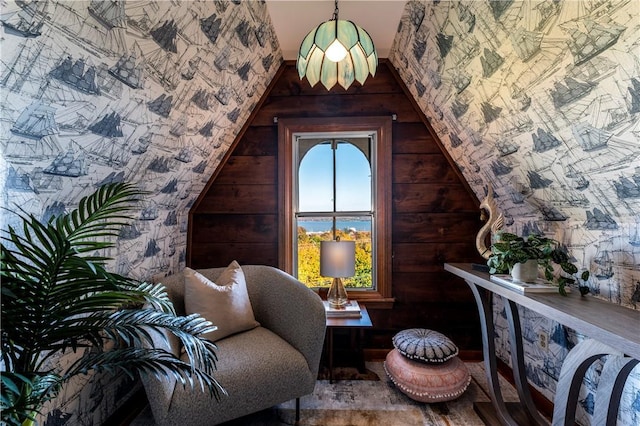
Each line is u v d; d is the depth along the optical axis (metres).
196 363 1.04
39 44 0.81
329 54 1.34
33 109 0.88
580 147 1.17
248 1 1.54
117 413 1.58
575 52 0.97
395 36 2.00
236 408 1.32
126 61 1.09
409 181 2.35
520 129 1.42
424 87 2.04
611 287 1.30
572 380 1.09
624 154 1.03
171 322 0.96
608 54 0.89
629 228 1.22
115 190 0.95
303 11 1.75
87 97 1.02
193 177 2.12
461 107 1.77
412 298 2.35
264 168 2.40
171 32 1.22
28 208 1.01
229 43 1.59
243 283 1.81
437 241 2.34
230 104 1.98
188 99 1.56
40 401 0.80
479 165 1.97
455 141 2.08
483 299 1.64
